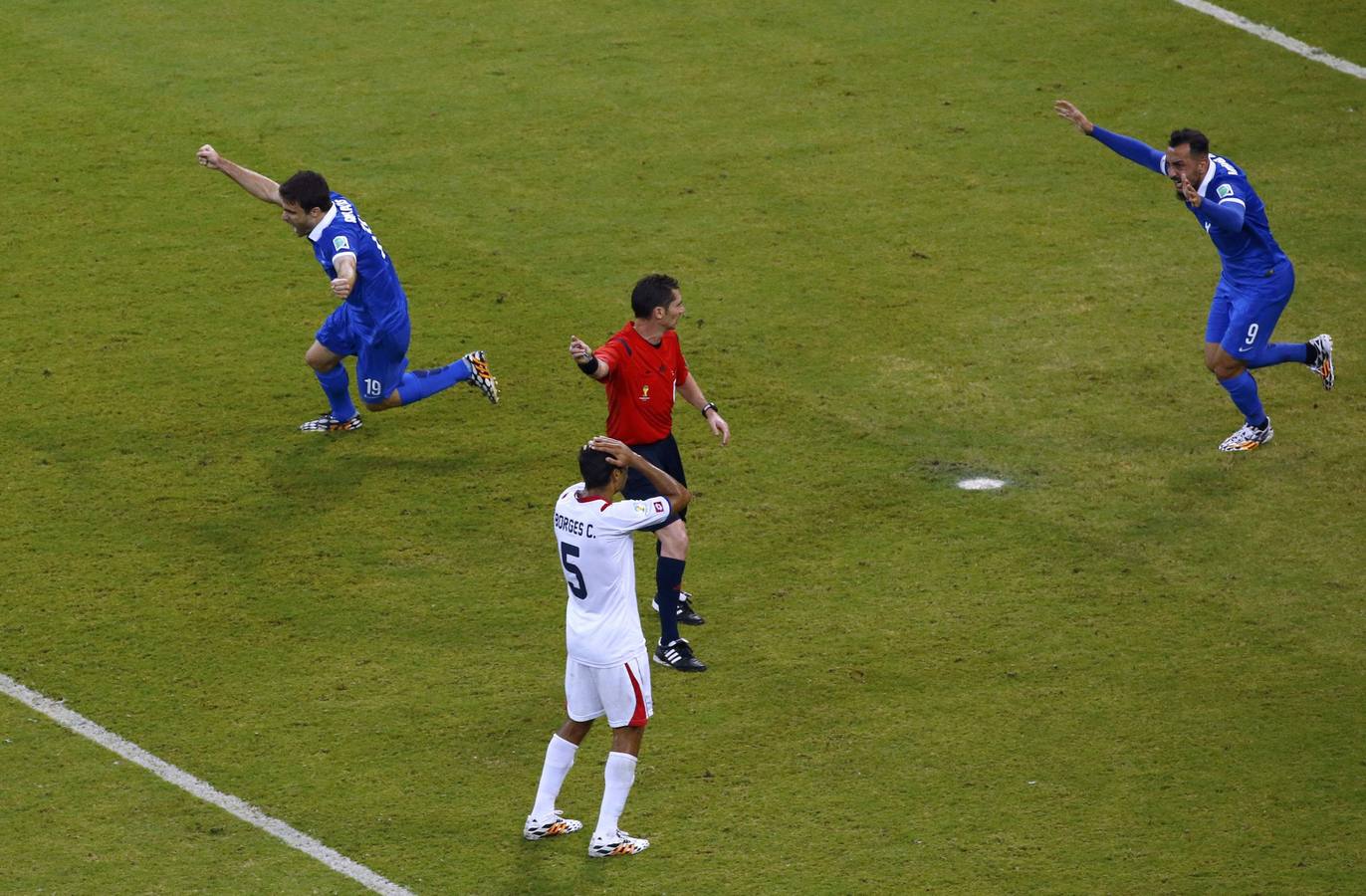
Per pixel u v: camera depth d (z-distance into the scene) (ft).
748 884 91.25
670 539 108.68
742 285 161.07
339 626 114.32
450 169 182.80
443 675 109.50
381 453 135.74
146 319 154.40
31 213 172.55
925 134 191.11
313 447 136.36
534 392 144.05
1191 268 163.73
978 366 147.54
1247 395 132.57
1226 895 89.30
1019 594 117.19
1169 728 103.35
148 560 121.29
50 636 112.68
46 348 149.07
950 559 121.49
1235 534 123.95
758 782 99.50
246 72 204.54
